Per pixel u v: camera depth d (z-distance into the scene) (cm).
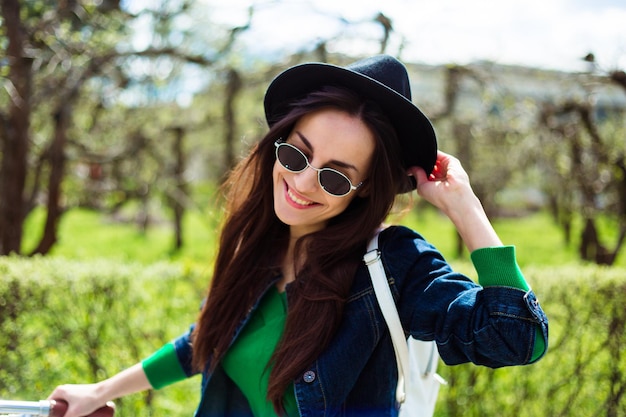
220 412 158
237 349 155
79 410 164
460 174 146
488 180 1185
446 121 1042
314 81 151
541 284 314
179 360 174
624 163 886
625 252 1155
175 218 1282
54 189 679
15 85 560
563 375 317
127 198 1078
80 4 579
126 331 319
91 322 314
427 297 135
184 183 1087
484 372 317
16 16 526
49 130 796
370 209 145
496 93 927
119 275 318
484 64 859
